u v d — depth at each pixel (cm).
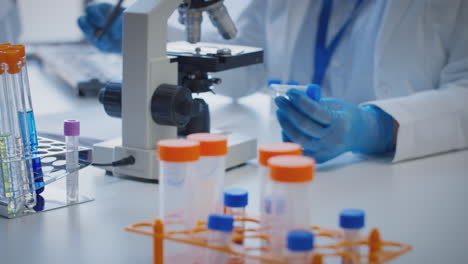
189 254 75
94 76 211
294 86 150
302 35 192
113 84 126
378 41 165
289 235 64
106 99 125
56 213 102
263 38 202
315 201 108
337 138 128
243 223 81
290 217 68
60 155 103
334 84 189
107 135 150
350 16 184
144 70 114
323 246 69
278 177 66
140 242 90
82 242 89
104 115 175
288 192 67
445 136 142
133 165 118
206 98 204
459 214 101
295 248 63
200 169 80
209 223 71
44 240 90
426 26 169
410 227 95
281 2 189
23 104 99
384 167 132
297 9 181
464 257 84
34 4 279
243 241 76
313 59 192
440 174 126
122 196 111
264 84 207
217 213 81
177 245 76
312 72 194
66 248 87
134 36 114
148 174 117
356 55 182
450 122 143
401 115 136
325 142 127
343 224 71
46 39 279
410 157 137
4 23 255
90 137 148
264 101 201
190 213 77
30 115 103
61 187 117
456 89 155
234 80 196
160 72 117
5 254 85
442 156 142
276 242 69
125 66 116
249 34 201
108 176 123
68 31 284
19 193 100
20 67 98
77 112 179
